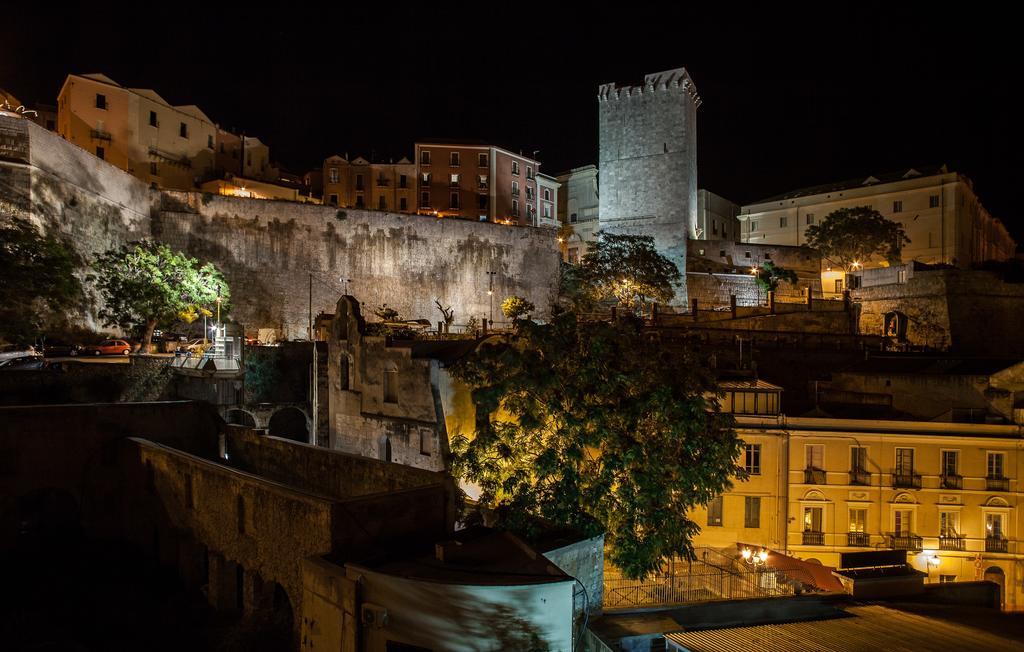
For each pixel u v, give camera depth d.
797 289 83.00
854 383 39.25
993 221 104.81
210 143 88.62
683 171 89.62
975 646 17.53
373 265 73.69
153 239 63.16
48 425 26.73
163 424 29.61
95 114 75.56
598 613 18.92
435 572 15.14
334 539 16.66
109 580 24.38
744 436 33.41
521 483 20.58
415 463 30.08
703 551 30.61
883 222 82.56
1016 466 32.53
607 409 21.23
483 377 23.44
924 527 32.94
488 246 80.75
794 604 21.59
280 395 47.81
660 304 74.56
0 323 37.88
